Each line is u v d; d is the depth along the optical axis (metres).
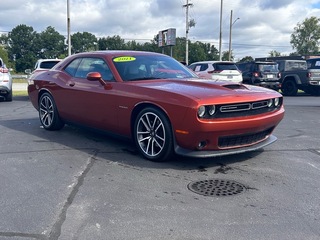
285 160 4.91
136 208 3.33
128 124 4.88
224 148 4.43
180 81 4.99
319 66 17.09
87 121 5.64
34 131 6.63
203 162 4.73
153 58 5.79
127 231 2.91
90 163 4.66
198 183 3.99
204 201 3.50
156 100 4.46
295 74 17.53
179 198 3.57
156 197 3.59
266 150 5.42
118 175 4.21
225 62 14.77
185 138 4.25
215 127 4.14
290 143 5.92
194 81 4.99
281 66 18.25
